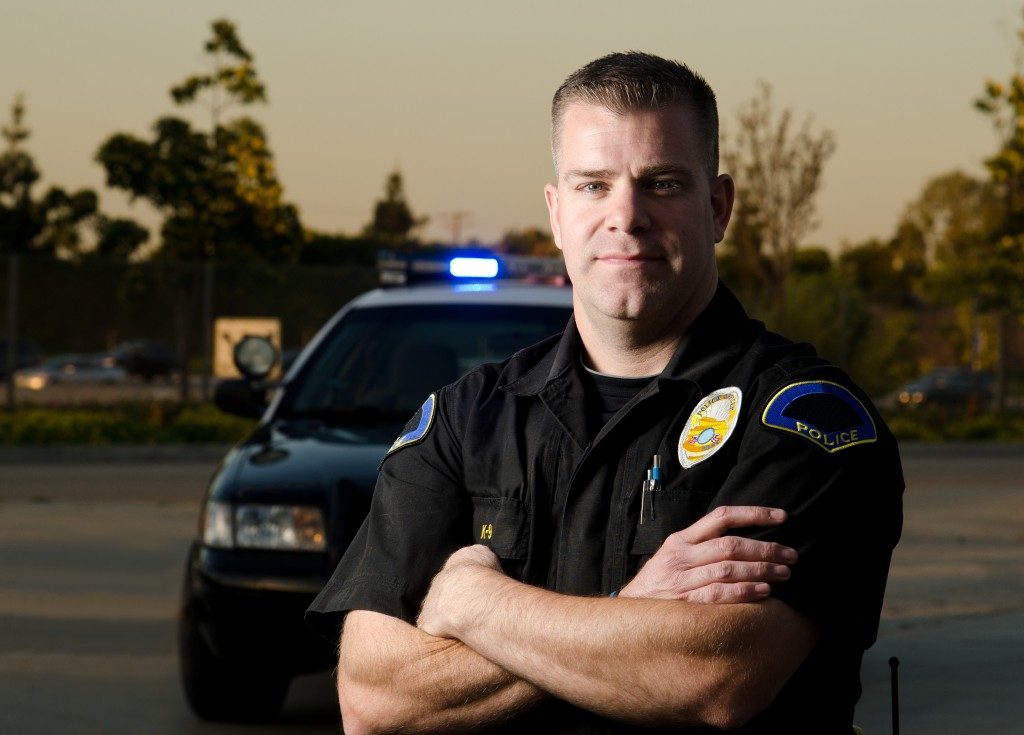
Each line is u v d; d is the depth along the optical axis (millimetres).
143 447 18609
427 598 1918
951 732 5273
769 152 26281
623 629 1731
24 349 21422
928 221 85250
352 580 2008
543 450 1896
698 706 1725
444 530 1963
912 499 14625
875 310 27328
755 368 1854
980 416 25250
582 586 1833
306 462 5000
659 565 1764
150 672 6352
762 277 26750
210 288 21547
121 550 10016
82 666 6469
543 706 1848
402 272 6195
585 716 1829
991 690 5965
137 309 21469
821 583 1736
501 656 1825
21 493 13742
